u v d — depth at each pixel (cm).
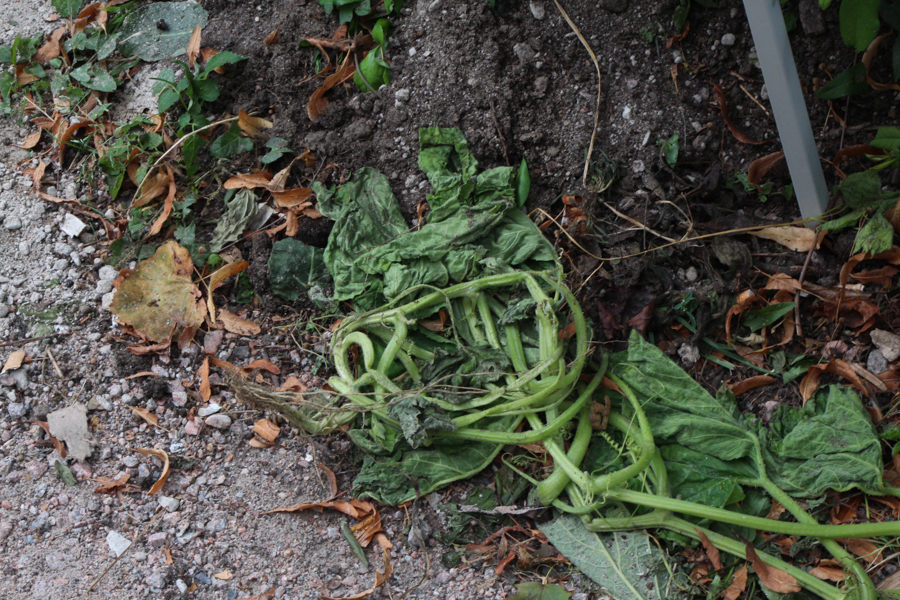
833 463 206
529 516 216
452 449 222
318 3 283
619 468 217
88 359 245
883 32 238
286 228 258
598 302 237
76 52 295
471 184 249
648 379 224
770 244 241
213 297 254
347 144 264
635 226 245
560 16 261
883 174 238
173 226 265
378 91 267
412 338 238
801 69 248
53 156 279
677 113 252
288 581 209
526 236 243
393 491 219
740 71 252
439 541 214
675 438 217
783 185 246
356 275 244
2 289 256
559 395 219
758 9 192
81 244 264
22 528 220
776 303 232
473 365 226
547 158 256
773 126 247
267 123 275
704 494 210
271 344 247
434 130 255
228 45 286
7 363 242
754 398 228
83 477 227
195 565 212
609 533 208
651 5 256
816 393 224
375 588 206
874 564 198
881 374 221
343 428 225
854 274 228
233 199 265
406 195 259
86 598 207
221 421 234
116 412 237
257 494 224
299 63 279
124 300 249
